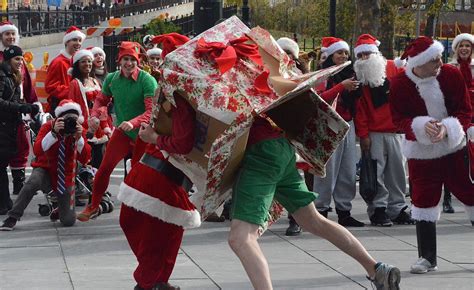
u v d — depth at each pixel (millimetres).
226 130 7215
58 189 12398
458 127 9570
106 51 31750
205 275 9695
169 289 8469
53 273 9789
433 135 9523
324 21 46438
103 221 12945
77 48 14672
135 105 12234
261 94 7480
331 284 9305
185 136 7559
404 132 9859
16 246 11219
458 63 13297
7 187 13648
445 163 9812
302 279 9516
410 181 10000
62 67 14367
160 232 8328
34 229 12336
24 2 63156
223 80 7410
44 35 51688
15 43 15172
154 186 8195
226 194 7727
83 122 13344
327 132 7840
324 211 12570
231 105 7293
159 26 34969
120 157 12227
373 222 12805
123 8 58312
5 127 13398
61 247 11172
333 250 11023
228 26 7914
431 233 9859
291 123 7805
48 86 14320
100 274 9742
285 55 7926
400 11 45000
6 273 9781
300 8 47844
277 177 7586
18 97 13578
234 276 9656
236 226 7395
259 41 7867
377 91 12523
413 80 9797
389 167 12820
